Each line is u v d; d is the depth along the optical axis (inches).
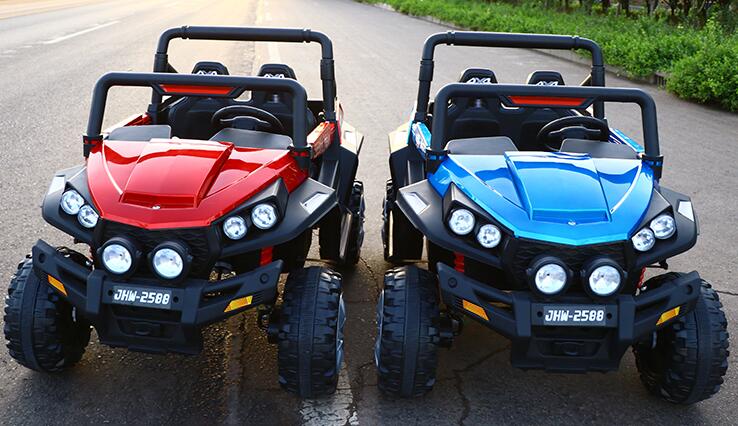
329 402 143.9
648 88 533.6
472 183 142.3
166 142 149.5
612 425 140.6
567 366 134.5
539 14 974.4
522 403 146.8
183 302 127.7
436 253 160.1
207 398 143.8
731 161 333.1
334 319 134.5
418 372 135.3
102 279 129.6
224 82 150.2
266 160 146.7
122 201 132.4
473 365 160.4
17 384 145.0
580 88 155.1
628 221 133.7
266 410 140.5
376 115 400.8
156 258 125.7
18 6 1291.8
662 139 374.6
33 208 239.5
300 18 1112.2
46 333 138.4
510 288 149.3
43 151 305.9
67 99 417.7
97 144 152.9
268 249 150.3
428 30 971.9
